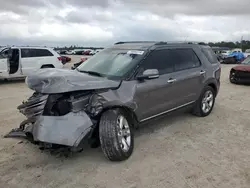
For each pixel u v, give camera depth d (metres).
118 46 5.20
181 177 3.34
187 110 5.64
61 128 3.29
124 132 3.86
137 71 4.23
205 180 3.27
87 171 3.52
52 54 12.88
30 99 3.77
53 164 3.73
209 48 6.36
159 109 4.62
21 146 4.33
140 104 4.20
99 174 3.44
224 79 13.36
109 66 4.48
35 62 12.22
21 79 13.20
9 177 3.38
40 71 4.05
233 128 5.21
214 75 6.00
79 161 3.80
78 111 3.47
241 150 4.15
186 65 5.32
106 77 4.18
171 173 3.44
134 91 4.06
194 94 5.50
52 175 3.44
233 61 28.16
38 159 3.88
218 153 4.04
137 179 3.31
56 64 12.90
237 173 3.43
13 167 3.64
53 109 3.43
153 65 4.55
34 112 3.52
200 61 5.72
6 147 4.29
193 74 5.35
